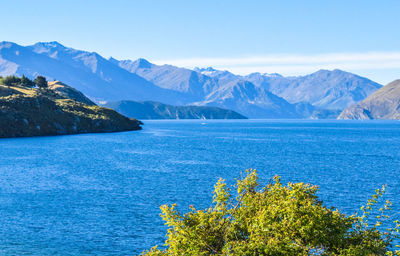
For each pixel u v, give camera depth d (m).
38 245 41.72
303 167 108.31
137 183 79.38
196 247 20.11
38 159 121.75
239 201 22.31
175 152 151.25
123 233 46.06
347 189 73.62
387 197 66.12
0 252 39.44
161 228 48.09
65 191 70.50
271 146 186.12
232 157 134.25
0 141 197.25
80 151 150.12
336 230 20.00
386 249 20.45
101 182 80.50
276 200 21.22
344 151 160.88
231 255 19.00
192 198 64.94
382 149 171.50
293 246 18.44
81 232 46.31
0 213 54.34
